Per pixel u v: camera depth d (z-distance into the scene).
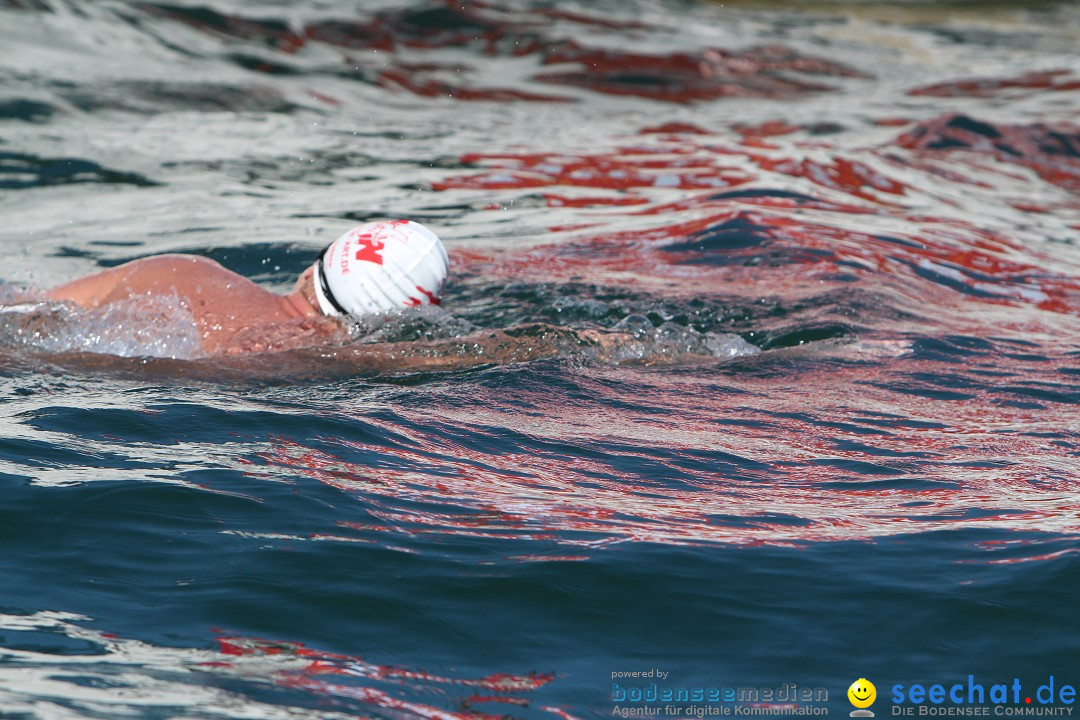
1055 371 18.92
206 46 48.47
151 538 10.54
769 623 9.62
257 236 27.17
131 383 15.02
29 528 10.55
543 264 25.84
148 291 17.12
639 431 14.63
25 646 8.64
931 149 42.25
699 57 57.91
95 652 8.62
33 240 26.11
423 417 14.47
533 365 16.95
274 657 8.72
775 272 25.62
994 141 43.72
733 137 43.00
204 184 31.92
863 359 19.02
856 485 13.05
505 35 58.12
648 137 42.44
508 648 9.09
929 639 9.41
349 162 35.97
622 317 21.61
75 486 11.48
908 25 70.88
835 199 34.19
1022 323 22.67
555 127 43.72
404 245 17.66
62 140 34.81
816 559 10.75
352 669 8.62
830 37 65.81
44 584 9.62
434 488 12.16
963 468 13.73
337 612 9.44
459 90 49.22
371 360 16.61
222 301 17.11
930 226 31.52
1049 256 29.50
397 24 57.06
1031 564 10.60
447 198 32.47
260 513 11.18
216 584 9.77
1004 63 60.72
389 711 8.07
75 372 15.27
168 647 8.77
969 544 11.13
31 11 47.12
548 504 11.93
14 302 17.17
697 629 9.49
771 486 12.92
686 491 12.62
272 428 13.59
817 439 14.71
